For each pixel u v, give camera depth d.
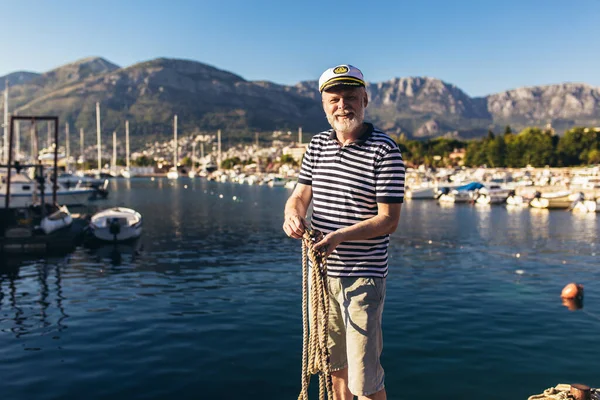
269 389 7.45
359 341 2.73
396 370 8.09
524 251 21.84
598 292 13.75
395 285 14.59
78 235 24.94
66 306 12.32
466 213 42.47
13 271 16.97
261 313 11.53
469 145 130.50
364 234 2.59
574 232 29.22
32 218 25.56
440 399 7.07
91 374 8.01
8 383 7.69
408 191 59.41
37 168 31.59
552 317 11.23
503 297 13.15
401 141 150.50
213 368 8.23
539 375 7.92
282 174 131.88
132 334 10.03
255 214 40.91
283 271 16.91
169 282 15.14
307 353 2.96
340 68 2.63
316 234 2.64
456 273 16.58
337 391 3.00
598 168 74.81
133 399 7.13
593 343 9.44
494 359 8.57
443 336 9.79
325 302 2.62
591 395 4.65
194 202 55.38
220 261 18.95
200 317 11.23
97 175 120.06
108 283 15.04
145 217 38.12
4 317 11.36
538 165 105.00
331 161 2.79
